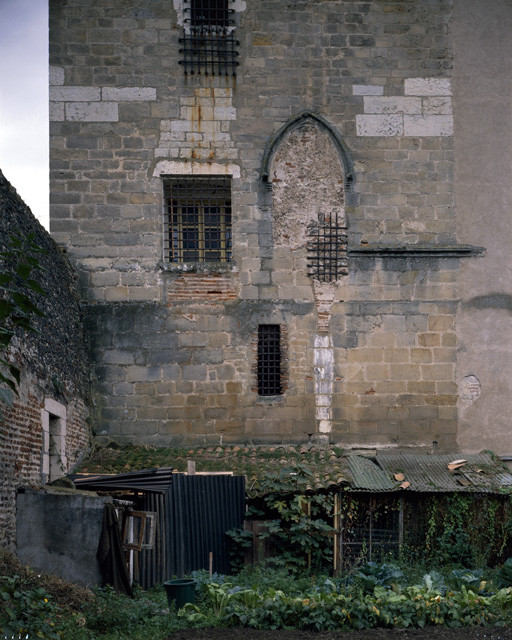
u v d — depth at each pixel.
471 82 17.66
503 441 16.81
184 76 17.23
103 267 16.77
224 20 17.41
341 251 17.08
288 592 11.19
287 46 17.45
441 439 16.72
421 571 13.45
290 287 16.95
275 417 16.58
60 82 17.05
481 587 11.30
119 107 17.08
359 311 16.97
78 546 11.23
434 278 17.17
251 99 17.30
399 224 17.25
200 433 16.45
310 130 17.34
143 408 16.47
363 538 14.39
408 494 14.65
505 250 17.34
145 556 13.21
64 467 13.76
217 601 10.30
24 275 7.29
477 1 17.88
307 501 14.05
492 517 14.57
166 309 16.73
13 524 10.92
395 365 16.88
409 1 17.72
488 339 17.08
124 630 9.59
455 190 17.41
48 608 9.18
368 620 9.96
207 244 17.47
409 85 17.55
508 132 17.62
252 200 17.09
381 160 17.36
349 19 17.58
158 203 16.97
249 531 14.01
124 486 12.81
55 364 13.56
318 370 16.77
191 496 13.97
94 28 17.20
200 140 17.14
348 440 16.59
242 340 16.75
